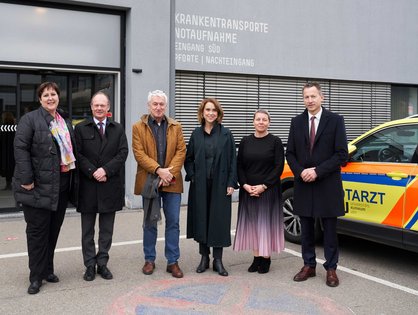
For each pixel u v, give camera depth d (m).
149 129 4.81
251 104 10.02
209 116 4.87
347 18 10.95
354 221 5.45
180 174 4.92
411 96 12.45
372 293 4.44
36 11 7.72
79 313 3.90
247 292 4.41
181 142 4.91
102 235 4.84
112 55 8.38
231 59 9.54
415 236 4.80
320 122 4.63
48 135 4.30
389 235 5.06
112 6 8.13
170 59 8.54
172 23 8.45
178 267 4.91
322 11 10.60
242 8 9.59
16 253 5.62
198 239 4.86
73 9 7.99
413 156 4.98
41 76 8.05
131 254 5.68
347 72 11.05
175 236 4.91
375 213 5.24
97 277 4.82
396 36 11.70
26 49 7.68
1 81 7.77
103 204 4.68
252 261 5.48
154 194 4.71
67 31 7.98
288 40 10.19
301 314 3.90
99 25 8.23
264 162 4.91
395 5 11.63
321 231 6.02
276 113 10.34
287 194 6.25
